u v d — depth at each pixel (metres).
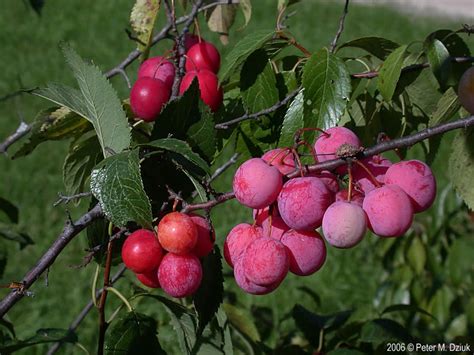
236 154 0.79
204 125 0.63
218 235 1.97
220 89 0.71
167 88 0.71
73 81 3.19
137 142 0.76
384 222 0.54
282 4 0.74
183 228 0.55
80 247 1.94
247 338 0.86
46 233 2.04
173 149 0.55
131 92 0.71
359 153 0.56
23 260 1.89
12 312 1.67
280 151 0.57
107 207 0.55
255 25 4.07
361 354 0.78
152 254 0.56
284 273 0.54
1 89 3.05
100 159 0.74
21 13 4.11
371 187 0.56
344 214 0.53
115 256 0.66
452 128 0.57
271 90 0.70
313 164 0.56
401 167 0.56
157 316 1.57
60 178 2.39
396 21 4.37
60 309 1.68
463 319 1.08
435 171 2.38
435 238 1.20
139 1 0.77
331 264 1.84
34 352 1.47
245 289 0.55
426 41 0.70
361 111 0.76
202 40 0.80
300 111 0.66
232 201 2.17
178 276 0.56
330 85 0.66
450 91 0.71
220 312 0.68
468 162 0.72
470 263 1.14
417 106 0.76
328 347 0.85
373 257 1.71
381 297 1.23
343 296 1.72
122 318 0.64
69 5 4.29
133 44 3.72
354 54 3.31
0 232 0.96
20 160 2.50
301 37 3.94
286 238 0.56
